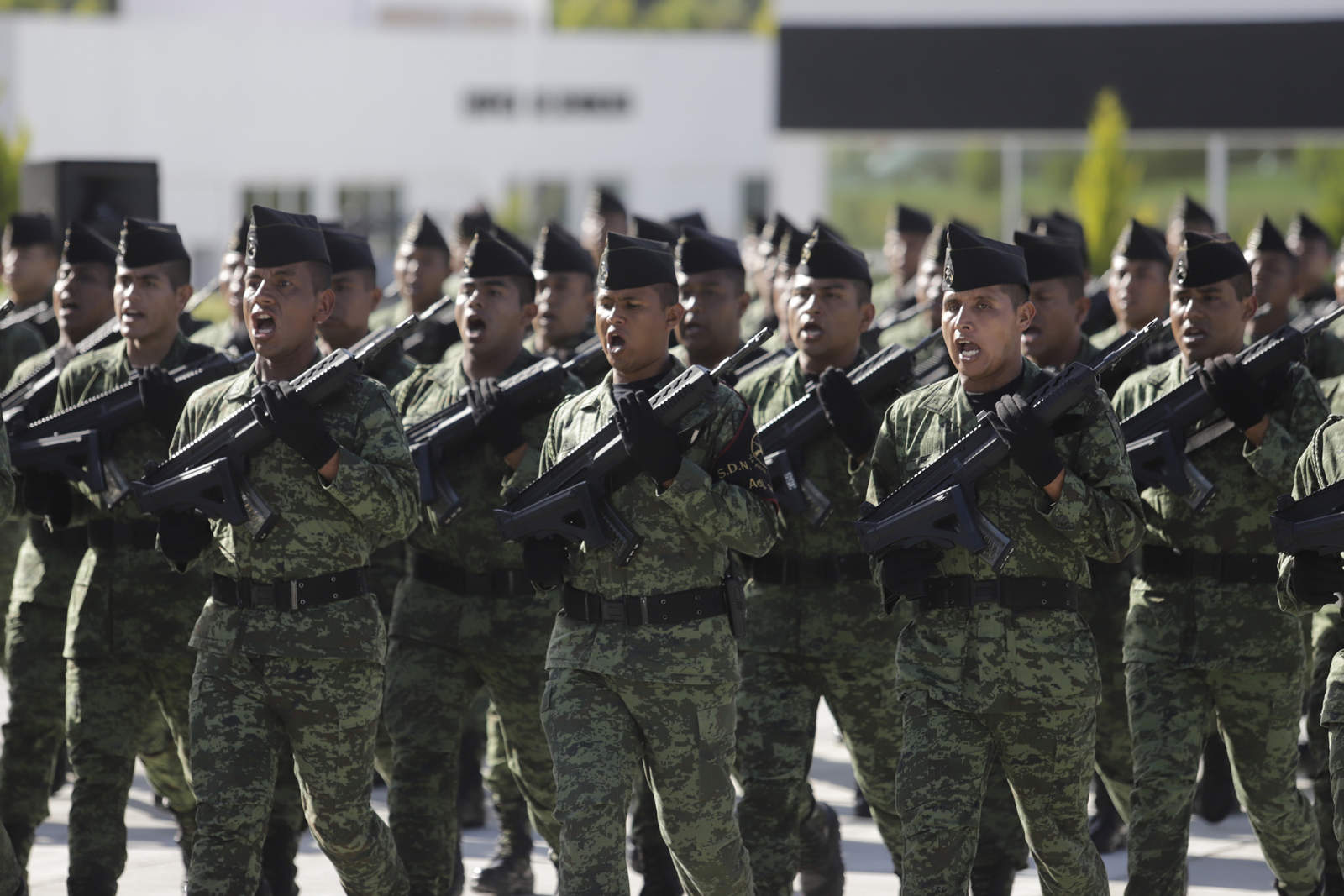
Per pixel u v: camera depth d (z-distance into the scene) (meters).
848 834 24.98
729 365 16.61
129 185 32.78
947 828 16.03
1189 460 19.00
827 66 76.88
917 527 16.22
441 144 122.00
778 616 19.44
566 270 24.02
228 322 31.75
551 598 20.31
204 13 137.00
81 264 23.33
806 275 20.50
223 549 17.25
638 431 16.02
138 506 18.50
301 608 17.00
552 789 20.50
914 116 76.19
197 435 18.00
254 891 16.92
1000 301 16.56
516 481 19.78
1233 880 22.44
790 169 81.25
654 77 127.62
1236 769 19.17
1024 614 16.28
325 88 117.69
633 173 127.81
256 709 17.05
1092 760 16.56
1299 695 18.92
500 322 21.67
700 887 16.89
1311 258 37.69
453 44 121.94
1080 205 73.56
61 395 21.23
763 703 19.27
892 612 18.88
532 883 22.19
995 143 77.88
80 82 108.81
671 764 16.53
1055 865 16.67
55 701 20.62
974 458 16.16
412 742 19.95
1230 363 18.56
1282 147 73.50
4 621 26.08
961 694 16.25
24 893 20.31
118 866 19.30
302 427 16.39
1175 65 72.94
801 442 19.56
